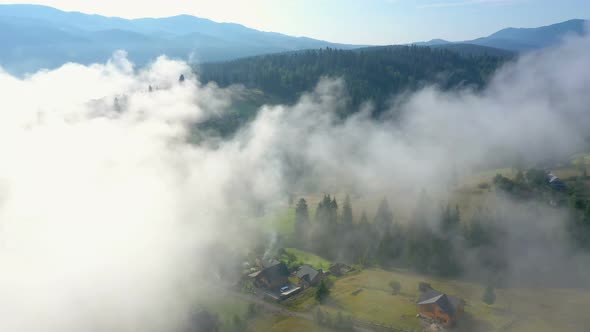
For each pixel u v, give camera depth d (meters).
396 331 69.38
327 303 80.50
